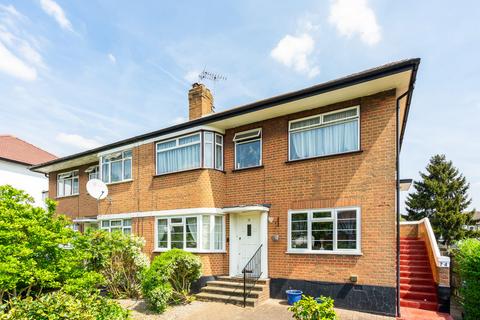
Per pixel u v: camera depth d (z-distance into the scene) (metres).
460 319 8.09
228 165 11.95
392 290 7.97
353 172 9.02
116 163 14.77
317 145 9.95
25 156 26.59
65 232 8.47
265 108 10.12
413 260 10.50
